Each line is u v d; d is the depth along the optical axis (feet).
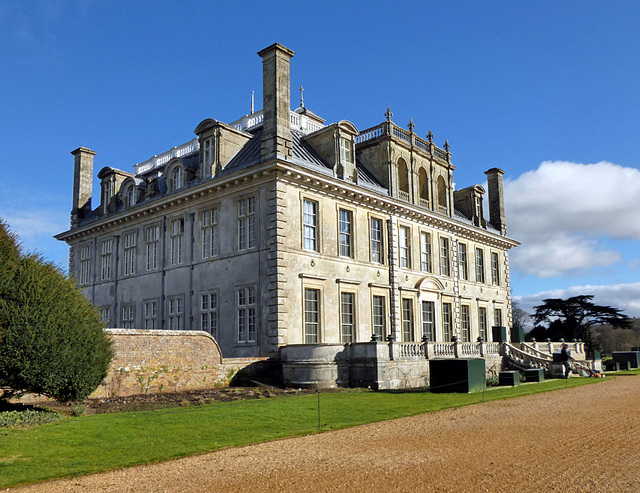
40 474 31.04
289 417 50.06
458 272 132.98
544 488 27.55
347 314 100.58
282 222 89.04
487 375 107.14
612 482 28.48
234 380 79.25
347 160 105.40
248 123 117.60
